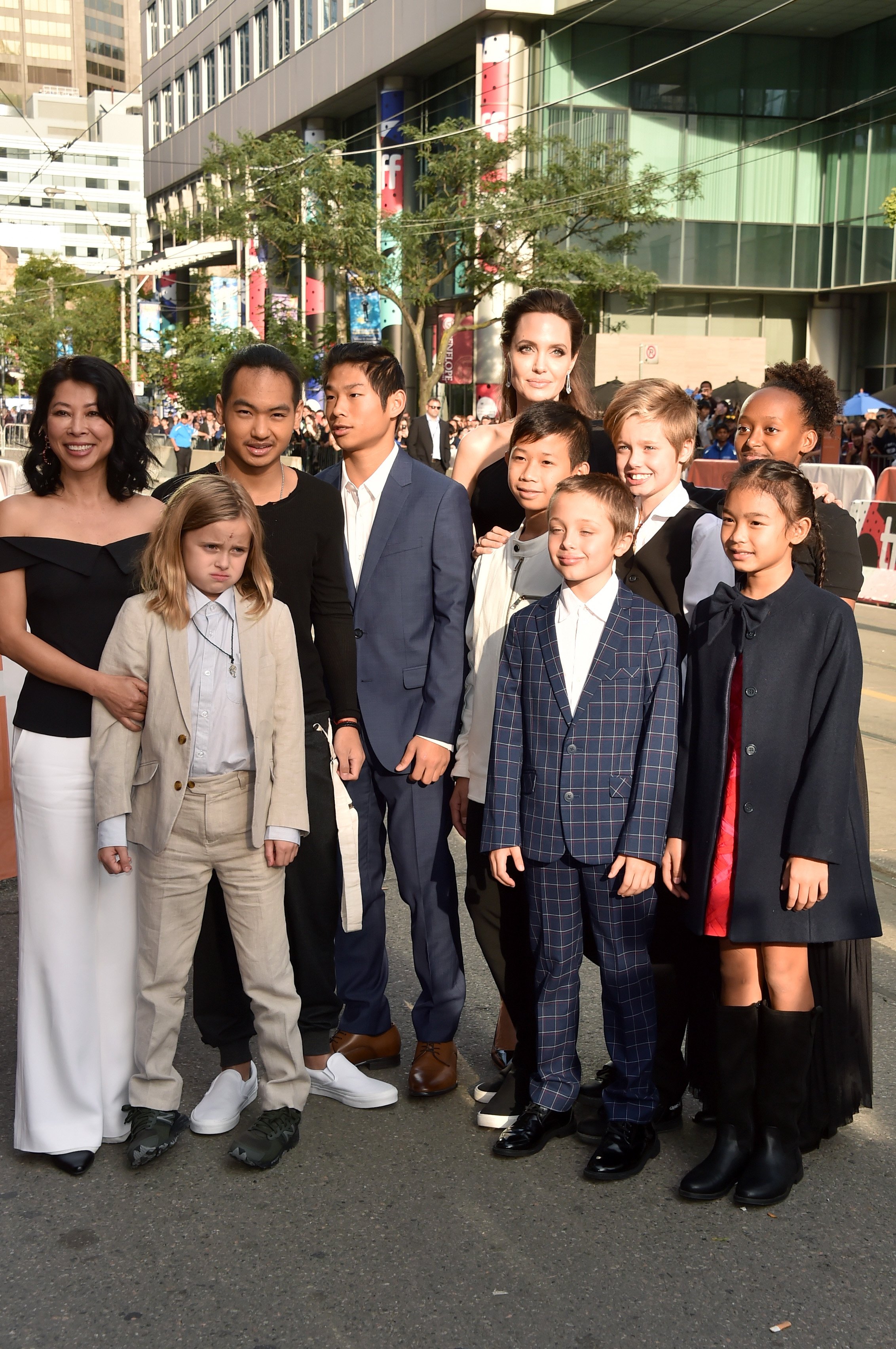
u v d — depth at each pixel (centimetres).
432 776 340
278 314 3406
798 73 3039
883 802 593
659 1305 253
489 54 2986
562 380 356
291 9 4156
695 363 2911
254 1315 249
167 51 5688
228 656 305
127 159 14988
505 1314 249
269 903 312
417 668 346
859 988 310
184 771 301
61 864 303
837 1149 316
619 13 2884
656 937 321
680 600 326
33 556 303
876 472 1983
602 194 2623
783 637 292
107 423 306
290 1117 312
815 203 3108
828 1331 246
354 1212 286
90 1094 307
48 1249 271
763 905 287
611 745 305
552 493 322
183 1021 387
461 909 480
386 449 350
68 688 303
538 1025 319
